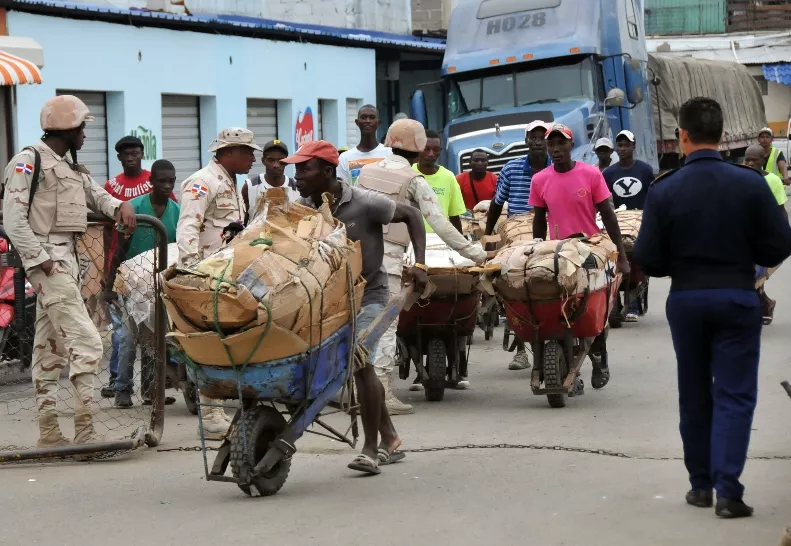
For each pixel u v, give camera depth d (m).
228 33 21.66
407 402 10.30
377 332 7.15
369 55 26.83
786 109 49.03
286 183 10.38
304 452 8.23
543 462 7.61
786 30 51.38
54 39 17.58
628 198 15.23
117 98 19.05
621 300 15.28
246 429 6.61
